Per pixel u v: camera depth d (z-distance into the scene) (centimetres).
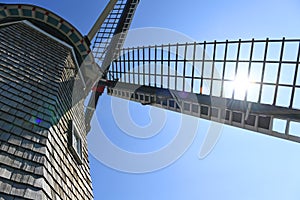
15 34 1026
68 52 1191
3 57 806
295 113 817
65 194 601
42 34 1190
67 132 769
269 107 868
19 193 468
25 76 788
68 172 673
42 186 506
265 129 879
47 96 765
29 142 576
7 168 495
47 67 934
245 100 927
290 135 830
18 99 673
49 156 594
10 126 581
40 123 646
